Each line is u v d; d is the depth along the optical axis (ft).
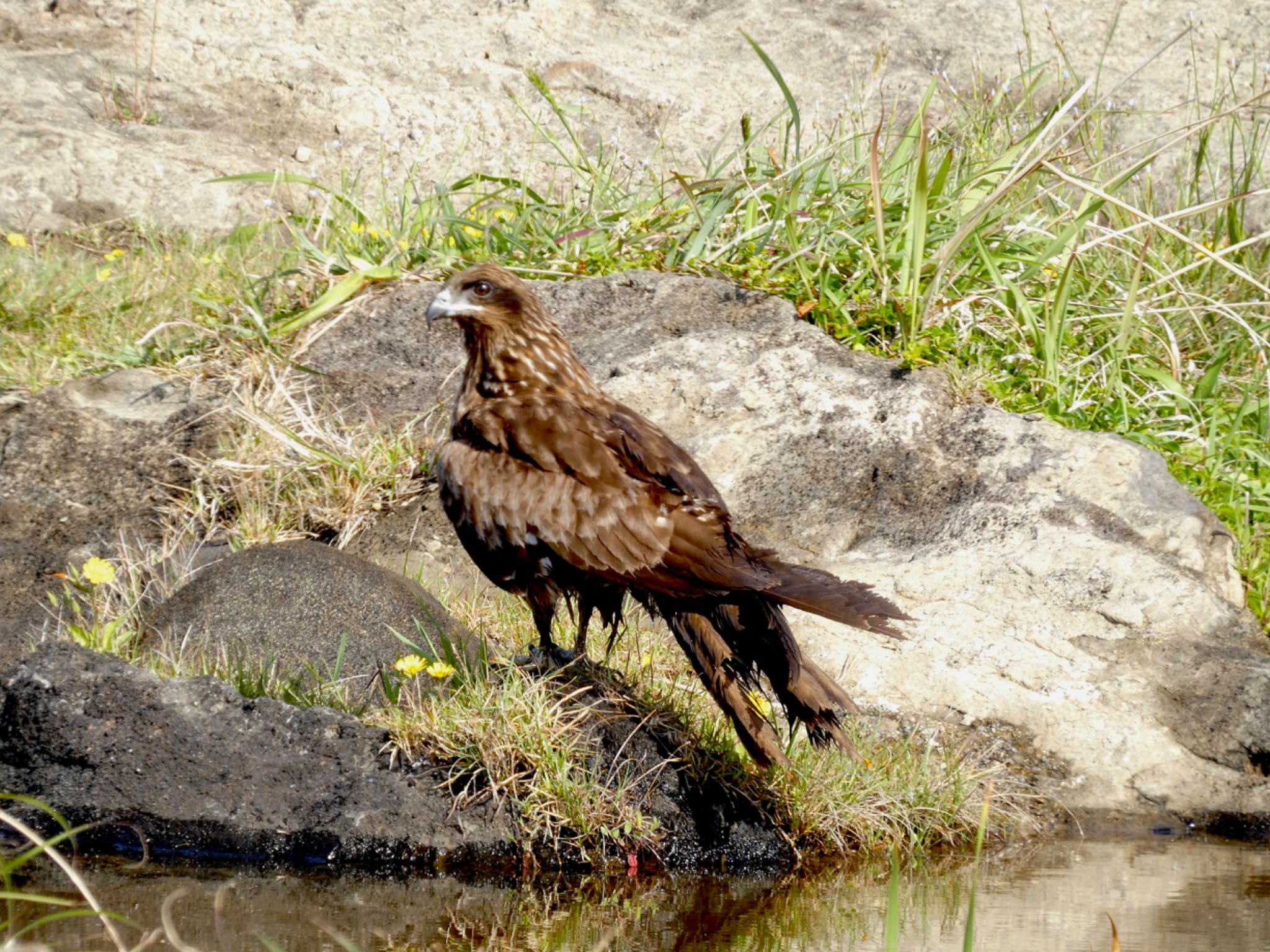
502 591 33.81
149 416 39.55
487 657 29.07
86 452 38.22
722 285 42.45
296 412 39.04
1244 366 45.75
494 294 29.07
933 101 66.74
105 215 58.85
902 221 44.14
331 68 70.13
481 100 69.56
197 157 62.90
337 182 63.41
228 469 37.40
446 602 32.91
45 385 40.91
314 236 48.93
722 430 37.52
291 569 30.37
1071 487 35.06
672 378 38.88
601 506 26.50
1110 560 33.04
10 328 45.03
